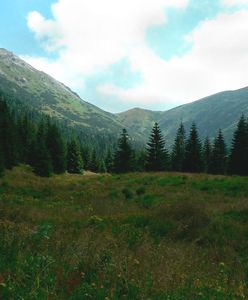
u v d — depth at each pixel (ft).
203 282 23.77
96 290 20.98
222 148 254.06
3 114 210.38
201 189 88.84
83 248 27.40
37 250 26.96
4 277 21.17
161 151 249.96
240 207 57.57
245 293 22.84
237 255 34.35
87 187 107.55
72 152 302.04
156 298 20.30
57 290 21.07
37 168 191.93
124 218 48.06
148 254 28.89
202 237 39.68
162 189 91.09
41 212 51.57
